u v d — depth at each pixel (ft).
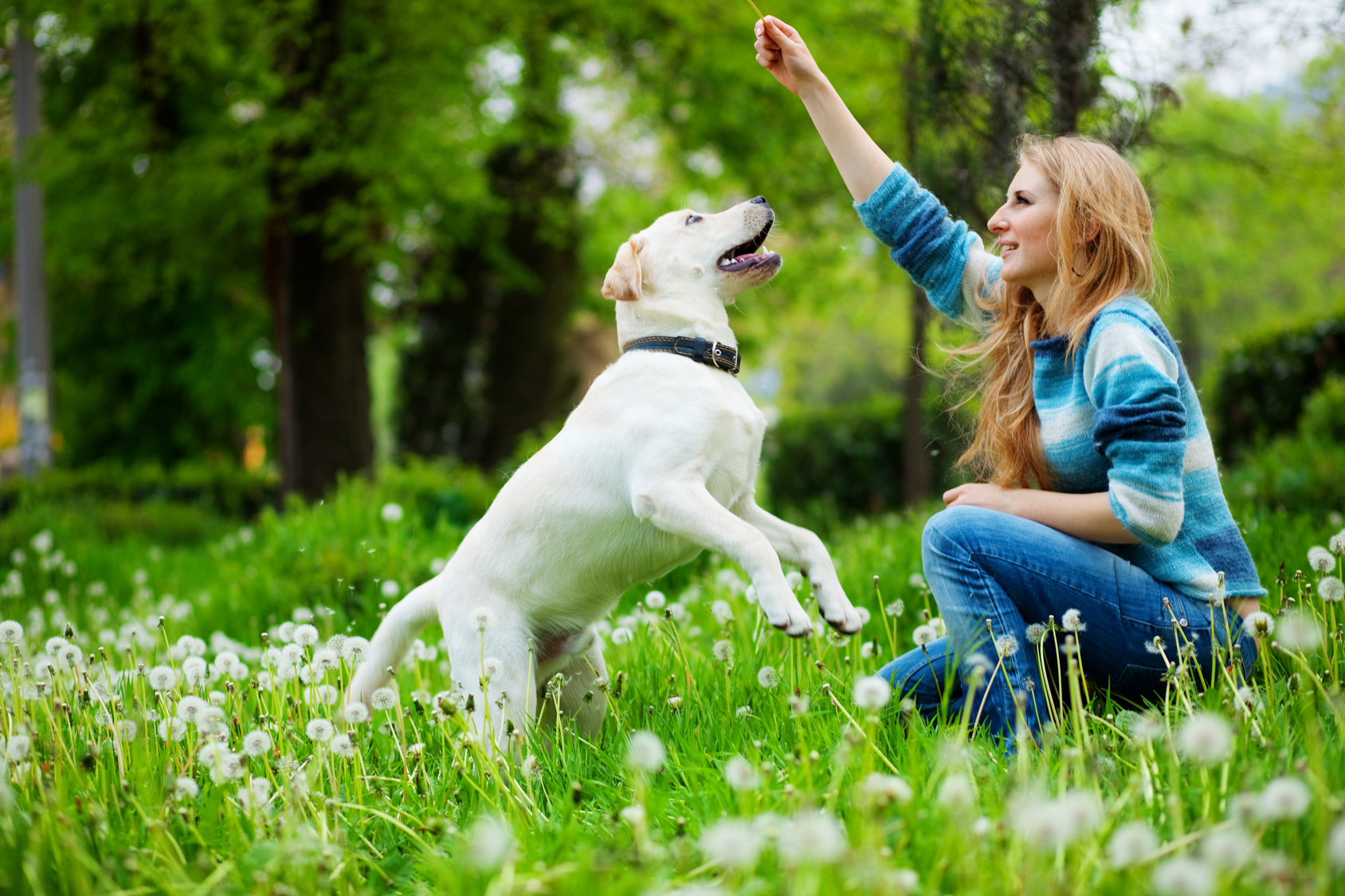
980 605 7.82
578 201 52.34
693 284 9.81
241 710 8.75
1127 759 6.82
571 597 9.46
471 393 56.75
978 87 14.51
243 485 41.60
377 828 7.22
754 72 35.73
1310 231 51.80
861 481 37.63
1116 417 7.19
